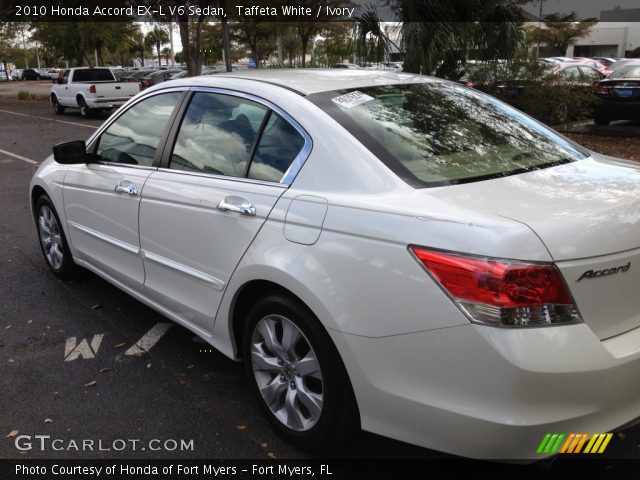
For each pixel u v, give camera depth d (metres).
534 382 2.00
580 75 13.29
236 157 3.10
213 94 3.40
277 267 2.60
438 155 2.69
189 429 3.01
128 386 3.41
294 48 36.59
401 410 2.28
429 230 2.19
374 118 2.85
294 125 2.86
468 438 2.13
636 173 2.78
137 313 4.41
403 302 2.21
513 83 12.35
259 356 2.90
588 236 2.13
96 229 4.18
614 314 2.19
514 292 2.01
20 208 7.78
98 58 51.47
